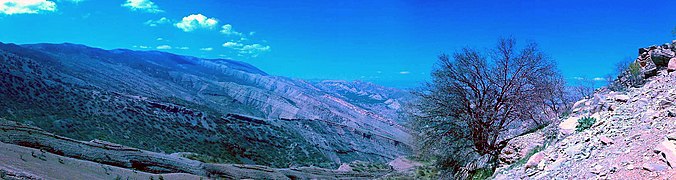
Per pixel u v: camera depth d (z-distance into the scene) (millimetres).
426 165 25938
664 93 11492
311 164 90750
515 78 17406
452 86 17594
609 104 13258
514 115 17453
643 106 11477
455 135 17766
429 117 18031
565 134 12453
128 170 25812
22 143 26594
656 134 9023
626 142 9414
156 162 30062
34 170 16266
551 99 19953
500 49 17484
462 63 17516
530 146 13969
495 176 13570
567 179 9195
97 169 22922
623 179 7848
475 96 17688
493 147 17094
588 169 9008
